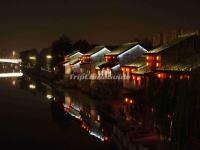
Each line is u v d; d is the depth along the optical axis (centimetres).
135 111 4294
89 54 9188
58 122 5656
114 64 7300
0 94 9462
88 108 6281
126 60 7294
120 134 3806
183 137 2923
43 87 11494
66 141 4434
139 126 3922
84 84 8581
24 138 4600
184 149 2892
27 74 18150
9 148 4125
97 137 4681
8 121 5753
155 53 5041
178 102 3052
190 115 2945
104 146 4209
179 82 3309
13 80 14112
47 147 4162
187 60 4266
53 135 4775
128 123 4091
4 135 4769
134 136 3509
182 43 4919
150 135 3544
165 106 3481
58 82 10550
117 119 4606
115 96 6262
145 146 3131
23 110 6862
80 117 6147
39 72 16075
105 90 6788
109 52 8631
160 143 3167
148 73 4856
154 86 4166
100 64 8444
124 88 6253
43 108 7106
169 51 4959
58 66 12462
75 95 8169
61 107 7181
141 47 7381
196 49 4806
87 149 4056
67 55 12294
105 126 5084
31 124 5494
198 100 2959
